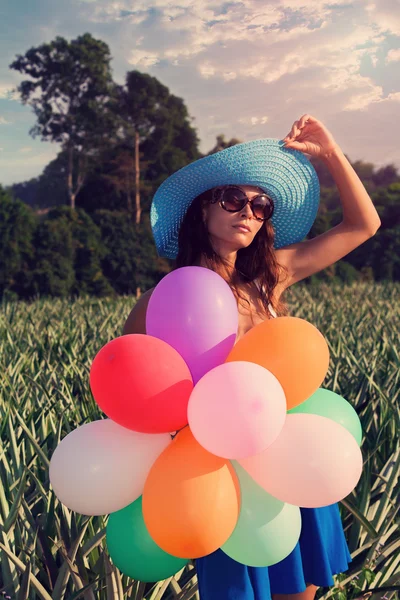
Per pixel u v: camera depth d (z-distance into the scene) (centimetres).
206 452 193
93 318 1076
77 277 3403
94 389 197
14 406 431
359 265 3644
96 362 196
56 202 6519
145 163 5141
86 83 5412
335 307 1234
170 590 305
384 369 558
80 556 270
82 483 199
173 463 192
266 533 202
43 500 321
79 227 3428
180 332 203
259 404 181
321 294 1781
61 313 1269
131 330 241
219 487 189
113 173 5122
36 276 3253
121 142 5359
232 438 180
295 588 228
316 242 276
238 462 207
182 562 214
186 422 200
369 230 275
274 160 258
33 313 1325
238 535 203
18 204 3300
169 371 190
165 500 187
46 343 736
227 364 190
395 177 8069
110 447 202
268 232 260
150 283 3631
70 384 520
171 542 188
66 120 5397
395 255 3528
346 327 839
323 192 5888
